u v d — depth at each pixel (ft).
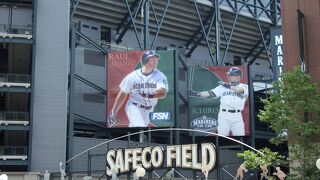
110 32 232.94
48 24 181.27
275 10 266.98
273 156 105.29
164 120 195.21
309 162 104.73
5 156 168.04
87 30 225.97
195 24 247.70
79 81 204.64
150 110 196.24
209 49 238.07
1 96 182.60
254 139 218.79
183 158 111.14
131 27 233.35
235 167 216.13
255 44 273.13
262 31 270.87
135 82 198.08
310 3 131.64
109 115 196.44
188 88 213.05
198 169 108.06
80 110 203.00
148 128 198.49
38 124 174.09
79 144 188.24
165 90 197.16
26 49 180.96
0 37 172.55
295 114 106.52
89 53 211.20
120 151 123.75
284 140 108.58
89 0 215.31
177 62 202.49
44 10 181.98
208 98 210.59
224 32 246.68
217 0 242.58
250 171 186.70
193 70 213.87
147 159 118.11
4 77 174.50
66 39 181.98
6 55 186.91
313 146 104.83
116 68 199.11
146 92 197.16
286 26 134.72
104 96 210.59
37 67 177.58
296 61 131.13
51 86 177.58
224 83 211.00
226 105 209.05
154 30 241.55
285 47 134.00
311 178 103.71
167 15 238.89
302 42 129.08
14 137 181.27
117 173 123.03
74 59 193.88
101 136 206.90
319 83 126.31
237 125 207.51
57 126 175.32
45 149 172.76
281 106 106.22
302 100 106.52
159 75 198.29
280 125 105.81
